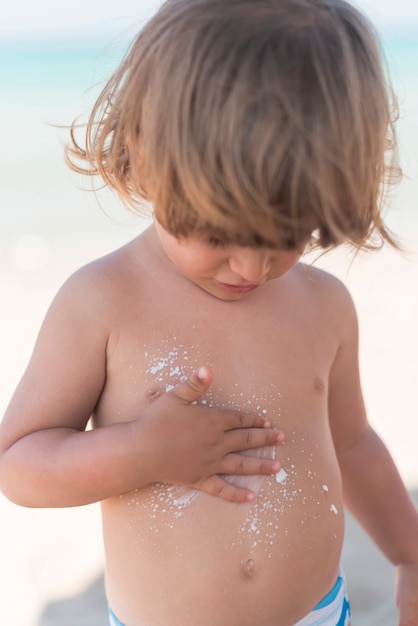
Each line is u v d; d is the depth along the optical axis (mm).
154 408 756
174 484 774
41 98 8008
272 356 815
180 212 692
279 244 684
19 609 1288
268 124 668
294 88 676
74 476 745
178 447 751
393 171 804
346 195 693
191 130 680
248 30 687
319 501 807
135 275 800
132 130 736
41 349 782
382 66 733
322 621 810
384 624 1236
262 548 779
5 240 3742
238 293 774
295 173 669
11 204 4309
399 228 3676
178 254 738
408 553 916
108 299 783
